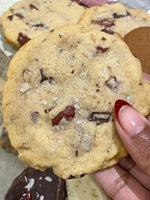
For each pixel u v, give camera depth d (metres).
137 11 0.22
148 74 0.17
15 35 0.21
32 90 0.12
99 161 0.12
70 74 0.12
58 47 0.13
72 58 0.12
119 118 0.12
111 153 0.12
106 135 0.12
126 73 0.13
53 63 0.12
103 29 0.19
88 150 0.12
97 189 0.19
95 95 0.12
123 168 0.17
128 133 0.12
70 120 0.12
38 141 0.12
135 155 0.13
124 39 0.20
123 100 0.12
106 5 0.22
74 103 0.12
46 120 0.12
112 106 0.12
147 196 0.17
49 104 0.12
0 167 0.20
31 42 0.13
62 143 0.12
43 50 0.13
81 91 0.12
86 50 0.13
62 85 0.12
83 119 0.12
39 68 0.12
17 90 0.12
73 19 0.22
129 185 0.17
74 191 0.19
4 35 0.22
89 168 0.12
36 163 0.12
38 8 0.23
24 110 0.12
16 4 0.23
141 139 0.12
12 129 0.12
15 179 0.19
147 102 0.13
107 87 0.12
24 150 0.12
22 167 0.20
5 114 0.12
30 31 0.21
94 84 0.12
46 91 0.12
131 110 0.12
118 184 0.17
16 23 0.22
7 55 0.23
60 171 0.12
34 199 0.18
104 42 0.13
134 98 0.13
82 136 0.12
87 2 0.24
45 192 0.18
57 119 0.12
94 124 0.12
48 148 0.12
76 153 0.12
